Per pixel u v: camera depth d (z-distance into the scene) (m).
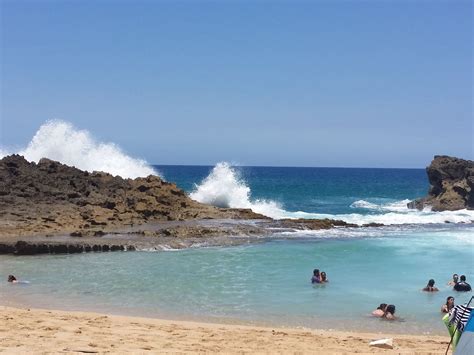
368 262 21.39
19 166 36.75
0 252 22.41
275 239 26.83
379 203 60.78
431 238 27.94
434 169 51.09
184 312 13.98
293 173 170.12
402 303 15.31
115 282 17.42
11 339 9.16
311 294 16.17
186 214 32.53
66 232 26.20
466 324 6.92
